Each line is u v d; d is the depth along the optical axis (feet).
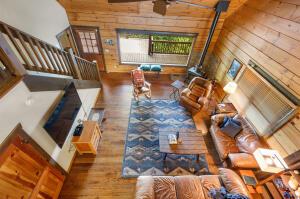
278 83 10.69
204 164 12.16
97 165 11.56
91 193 10.12
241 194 8.02
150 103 17.33
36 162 8.11
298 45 9.60
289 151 9.52
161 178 9.17
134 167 11.60
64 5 15.55
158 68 20.48
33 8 11.89
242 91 14.62
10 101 6.54
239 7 15.89
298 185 8.07
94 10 16.25
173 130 12.34
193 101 16.05
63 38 16.38
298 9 9.88
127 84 19.85
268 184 9.61
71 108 10.59
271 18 11.85
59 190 9.91
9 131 6.52
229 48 16.90
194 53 20.95
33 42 8.63
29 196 7.55
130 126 14.58
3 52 6.15
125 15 16.79
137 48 27.14
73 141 10.79
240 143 11.82
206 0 14.93
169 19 17.43
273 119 11.00
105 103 16.85
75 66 12.31
